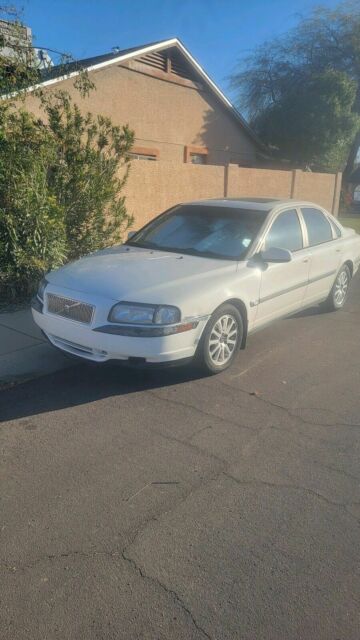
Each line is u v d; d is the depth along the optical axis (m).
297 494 3.29
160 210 11.33
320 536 2.91
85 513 3.05
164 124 16.77
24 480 3.36
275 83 26.50
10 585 2.51
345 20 27.23
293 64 27.11
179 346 4.48
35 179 6.99
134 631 2.28
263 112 25.17
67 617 2.35
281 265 5.73
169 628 2.30
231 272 5.09
